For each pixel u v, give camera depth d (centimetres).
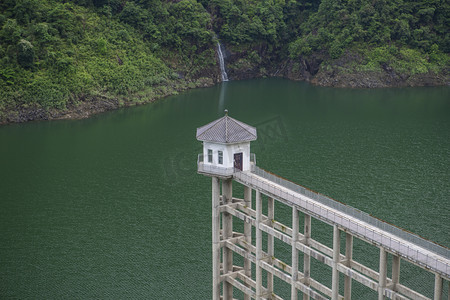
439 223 12088
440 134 18650
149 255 11325
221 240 9544
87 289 10331
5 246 11819
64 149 18025
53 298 10150
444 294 9762
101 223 12681
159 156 17025
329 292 8112
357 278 7475
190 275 10662
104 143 18525
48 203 13812
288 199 8156
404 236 7131
